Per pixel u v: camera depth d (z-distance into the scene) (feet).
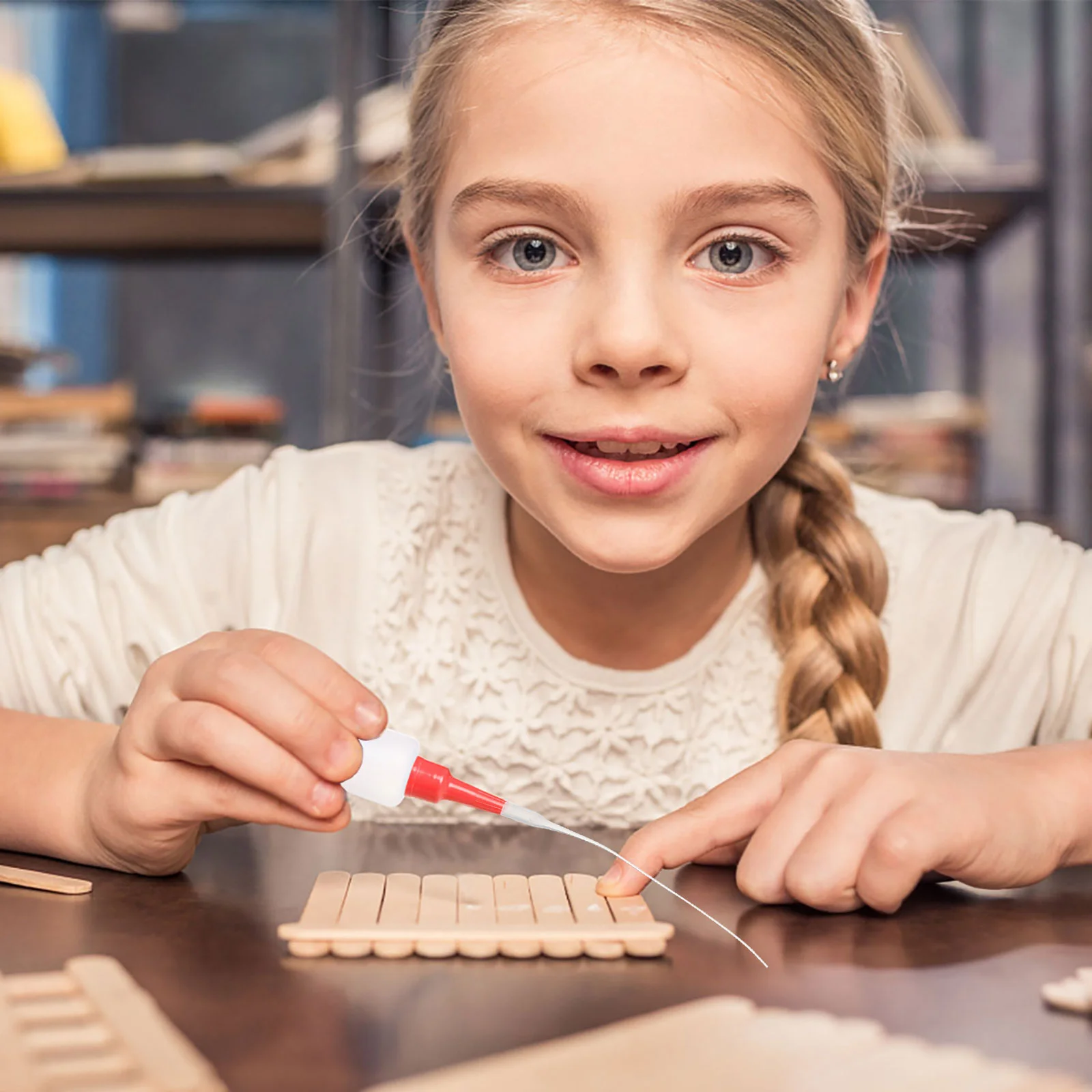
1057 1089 1.13
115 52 7.74
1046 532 2.48
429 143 2.09
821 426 5.38
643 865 1.64
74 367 7.93
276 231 5.75
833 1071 1.15
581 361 1.78
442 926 1.44
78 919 1.51
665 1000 1.31
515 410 1.84
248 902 1.59
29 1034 1.19
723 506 1.87
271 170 5.30
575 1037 1.22
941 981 1.37
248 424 5.53
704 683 2.36
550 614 2.36
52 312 7.95
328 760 1.58
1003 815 1.65
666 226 1.75
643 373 1.77
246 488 2.52
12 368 5.59
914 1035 1.24
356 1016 1.26
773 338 1.81
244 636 1.72
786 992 1.33
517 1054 1.17
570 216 1.76
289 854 1.81
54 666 2.29
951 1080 1.14
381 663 2.40
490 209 1.80
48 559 2.41
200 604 2.39
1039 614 2.34
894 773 1.66
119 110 7.59
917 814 1.60
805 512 2.31
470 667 2.39
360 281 4.99
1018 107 7.81
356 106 5.00
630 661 2.35
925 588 2.41
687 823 1.68
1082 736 2.29
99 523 5.26
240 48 7.55
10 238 5.87
